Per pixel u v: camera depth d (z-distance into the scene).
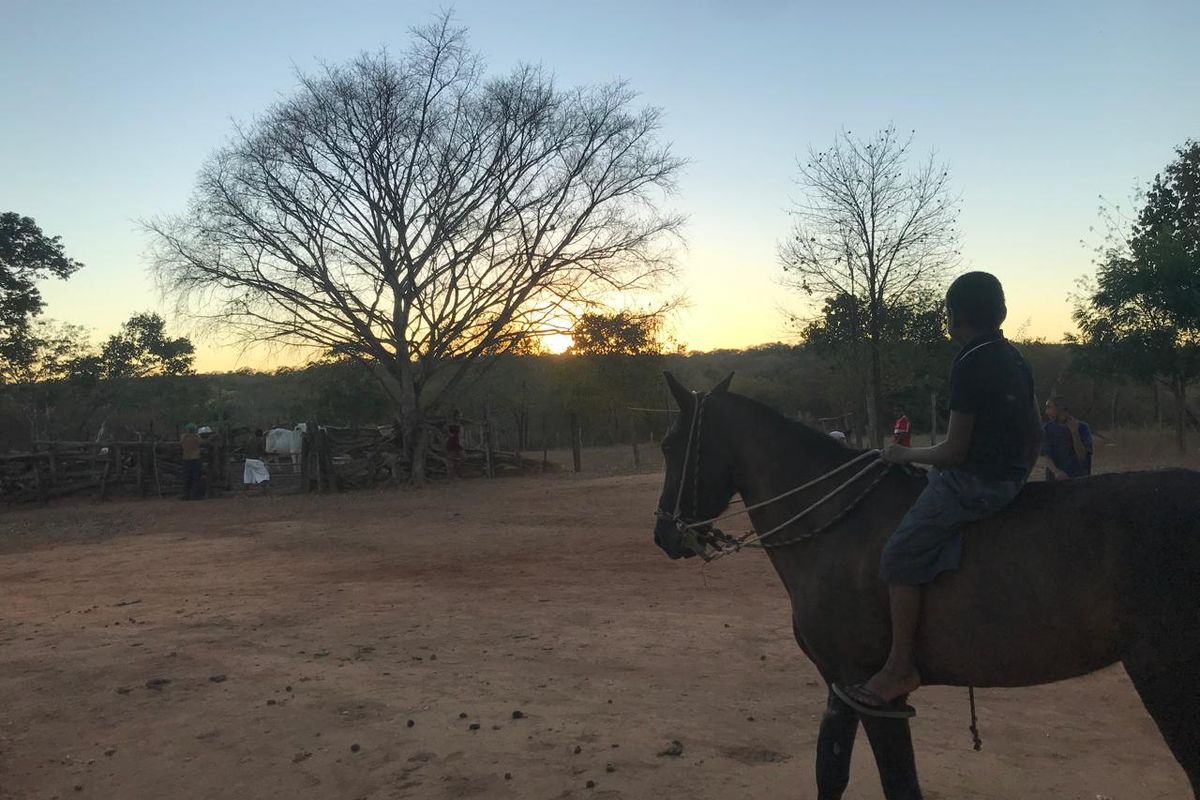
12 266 42.69
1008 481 3.69
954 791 5.07
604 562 13.50
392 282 30.28
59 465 28.84
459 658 8.02
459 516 20.48
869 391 25.14
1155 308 24.30
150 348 55.47
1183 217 25.98
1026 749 5.73
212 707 6.67
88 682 7.40
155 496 29.28
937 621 3.76
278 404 61.47
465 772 5.37
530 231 30.81
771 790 5.04
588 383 36.56
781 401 47.41
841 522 4.23
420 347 31.50
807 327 25.28
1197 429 26.14
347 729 6.15
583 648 8.33
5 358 44.94
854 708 3.86
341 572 13.34
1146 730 6.06
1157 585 3.35
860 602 4.09
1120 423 38.50
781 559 4.50
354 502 25.19
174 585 12.59
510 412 50.56
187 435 28.17
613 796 4.99
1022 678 3.69
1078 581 3.51
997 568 3.66
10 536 20.11
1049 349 44.25
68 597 11.89
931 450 3.85
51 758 5.76
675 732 6.01
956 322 3.99
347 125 29.05
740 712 6.43
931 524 3.72
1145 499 3.52
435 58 29.34
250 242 29.44
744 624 9.20
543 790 5.10
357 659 8.03
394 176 29.61
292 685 7.18
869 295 24.25
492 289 31.02
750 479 4.71
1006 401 3.70
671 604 10.29
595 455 45.03
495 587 11.67
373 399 45.19
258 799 5.10
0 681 7.48
